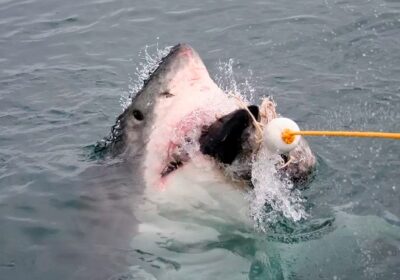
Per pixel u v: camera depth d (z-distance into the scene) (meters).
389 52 11.59
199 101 6.81
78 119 10.36
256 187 6.70
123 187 7.15
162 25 13.53
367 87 10.62
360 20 12.66
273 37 12.54
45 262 6.71
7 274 6.58
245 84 11.01
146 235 6.85
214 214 6.77
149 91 7.15
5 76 12.13
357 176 8.30
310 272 6.78
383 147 8.94
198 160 6.64
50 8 14.87
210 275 6.62
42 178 8.09
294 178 7.30
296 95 10.57
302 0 13.87
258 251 6.89
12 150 9.26
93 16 14.24
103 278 6.51
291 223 7.25
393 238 7.17
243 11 13.66
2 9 15.05
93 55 12.73
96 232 7.00
